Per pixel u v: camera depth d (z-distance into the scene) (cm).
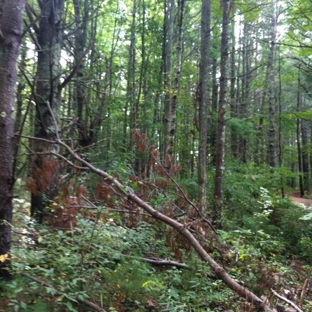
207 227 645
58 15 711
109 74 1341
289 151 3284
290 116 1620
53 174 535
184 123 2195
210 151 1881
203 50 1185
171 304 468
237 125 1694
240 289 496
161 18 2180
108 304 451
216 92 2066
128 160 912
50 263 472
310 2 1409
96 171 528
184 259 609
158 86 1902
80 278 439
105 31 2344
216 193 1042
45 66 684
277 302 517
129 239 596
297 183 3938
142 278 511
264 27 2411
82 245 509
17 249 473
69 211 523
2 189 416
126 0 2172
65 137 859
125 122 1619
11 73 421
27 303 401
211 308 520
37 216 613
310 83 2253
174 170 643
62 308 414
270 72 1819
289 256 974
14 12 424
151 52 2248
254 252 660
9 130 420
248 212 1119
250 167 1477
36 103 590
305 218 953
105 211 548
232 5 1193
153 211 542
